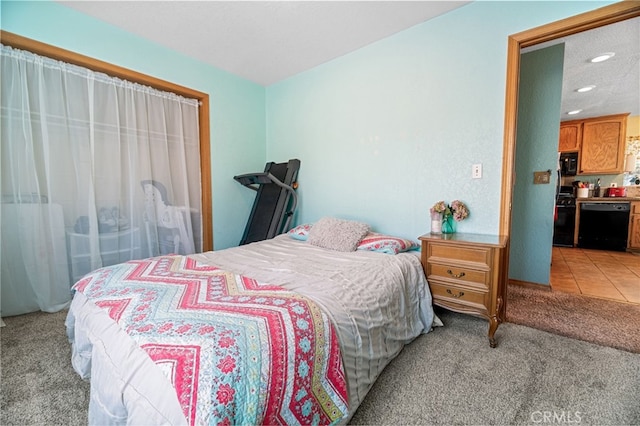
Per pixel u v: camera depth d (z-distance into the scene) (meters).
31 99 1.98
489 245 1.67
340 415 0.99
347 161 2.81
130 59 2.36
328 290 1.29
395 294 1.58
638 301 2.34
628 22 2.12
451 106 2.15
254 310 0.98
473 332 1.87
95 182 2.27
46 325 1.91
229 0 1.96
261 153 3.53
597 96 3.63
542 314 2.10
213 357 0.75
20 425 1.12
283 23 2.23
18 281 2.02
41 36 1.94
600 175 4.93
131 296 1.11
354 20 2.20
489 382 1.36
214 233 3.08
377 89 2.54
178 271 1.46
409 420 1.14
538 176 2.62
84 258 2.24
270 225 2.96
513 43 1.88
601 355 1.56
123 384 0.81
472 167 2.09
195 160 2.92
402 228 2.48
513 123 1.91
